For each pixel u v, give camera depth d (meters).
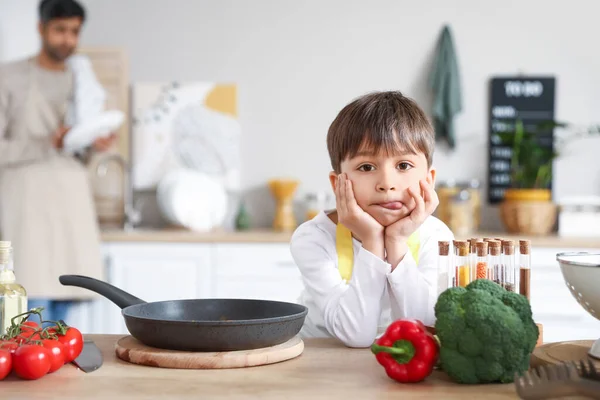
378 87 3.93
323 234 1.51
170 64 3.97
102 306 3.45
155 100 3.97
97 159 3.91
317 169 3.96
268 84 3.96
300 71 3.96
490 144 3.90
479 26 3.90
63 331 1.12
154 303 1.27
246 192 3.99
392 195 1.33
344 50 3.94
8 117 3.37
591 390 0.85
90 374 1.06
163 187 3.80
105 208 3.93
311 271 1.46
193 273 3.47
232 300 1.32
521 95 3.88
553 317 3.32
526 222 3.58
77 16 3.35
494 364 1.00
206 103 3.97
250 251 3.46
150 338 1.14
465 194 3.65
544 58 3.89
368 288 1.32
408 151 1.33
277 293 3.46
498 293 1.05
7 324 1.21
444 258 1.19
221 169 3.97
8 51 3.82
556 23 3.88
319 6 3.94
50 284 3.22
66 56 3.42
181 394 0.95
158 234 3.48
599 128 3.64
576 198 3.55
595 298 1.05
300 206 3.97
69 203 3.27
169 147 3.97
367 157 1.34
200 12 3.96
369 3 3.92
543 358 1.08
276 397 0.94
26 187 3.22
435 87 3.84
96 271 3.32
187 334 1.11
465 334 1.00
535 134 3.70
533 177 3.71
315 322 1.60
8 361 1.01
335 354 1.22
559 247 3.32
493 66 3.90
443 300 1.04
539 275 3.33
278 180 3.83
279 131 3.97
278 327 1.15
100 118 3.44
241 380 1.03
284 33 3.95
